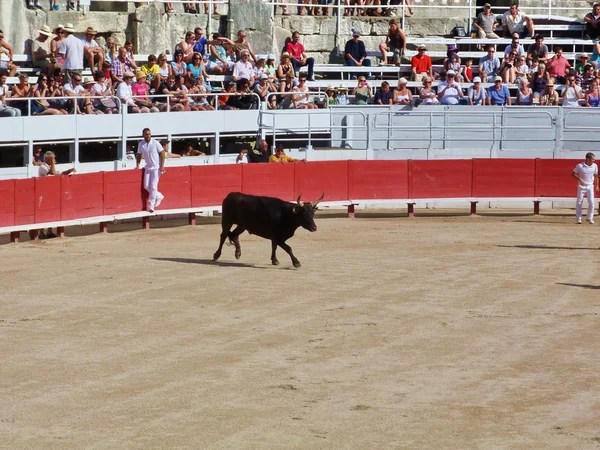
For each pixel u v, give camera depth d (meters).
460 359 12.63
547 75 30.78
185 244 21.34
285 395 11.11
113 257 19.44
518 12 34.94
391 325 14.30
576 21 35.72
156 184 23.75
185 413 10.48
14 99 23.02
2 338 13.39
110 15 29.56
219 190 24.95
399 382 11.66
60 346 13.02
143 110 25.53
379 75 32.53
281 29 33.34
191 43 28.75
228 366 12.19
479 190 27.33
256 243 21.45
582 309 15.44
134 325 14.12
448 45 32.56
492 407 10.81
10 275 17.52
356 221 25.55
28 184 21.50
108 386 11.36
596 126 28.91
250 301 15.66
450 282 17.36
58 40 25.44
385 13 35.81
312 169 26.11
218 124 26.78
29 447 9.48
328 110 28.30
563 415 10.59
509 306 15.59
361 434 9.93
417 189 27.00
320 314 14.88
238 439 9.73
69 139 24.11
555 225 25.27
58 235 22.36
